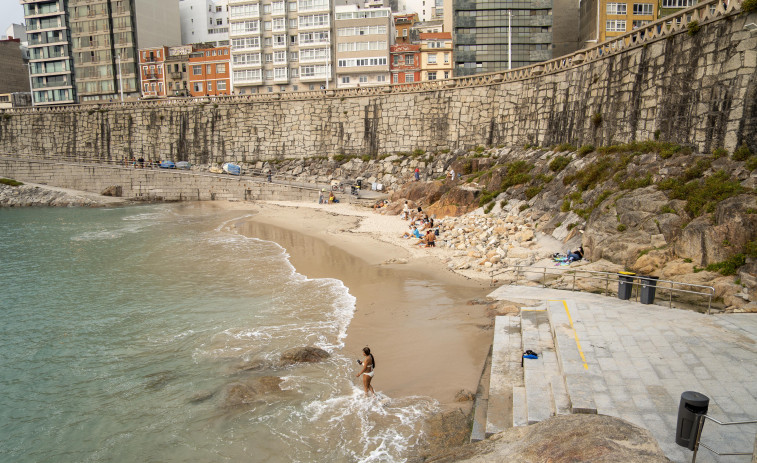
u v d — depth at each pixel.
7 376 16.41
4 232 43.75
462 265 26.91
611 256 23.41
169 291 25.16
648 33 30.81
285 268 28.92
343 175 59.22
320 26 82.06
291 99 62.97
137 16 94.06
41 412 14.20
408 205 45.03
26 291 25.88
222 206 57.06
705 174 23.05
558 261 25.52
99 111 70.00
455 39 75.56
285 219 46.34
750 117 22.41
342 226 41.25
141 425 13.25
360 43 80.00
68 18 95.94
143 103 68.62
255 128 64.88
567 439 8.82
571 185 32.50
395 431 12.29
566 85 40.41
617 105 33.19
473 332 18.03
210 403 14.11
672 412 10.41
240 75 87.12
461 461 9.59
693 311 16.72
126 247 36.34
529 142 45.84
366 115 59.75
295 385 14.83
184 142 67.69
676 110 27.39
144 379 15.76
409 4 108.00
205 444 12.23
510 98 48.78
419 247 32.47
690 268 20.00
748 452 8.88
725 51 24.06
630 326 15.37
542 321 17.19
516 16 74.12
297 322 19.98
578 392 11.30
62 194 62.16
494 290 22.64
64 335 19.73
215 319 20.73
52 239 40.09
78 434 13.05
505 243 30.19
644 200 24.05
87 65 95.31
